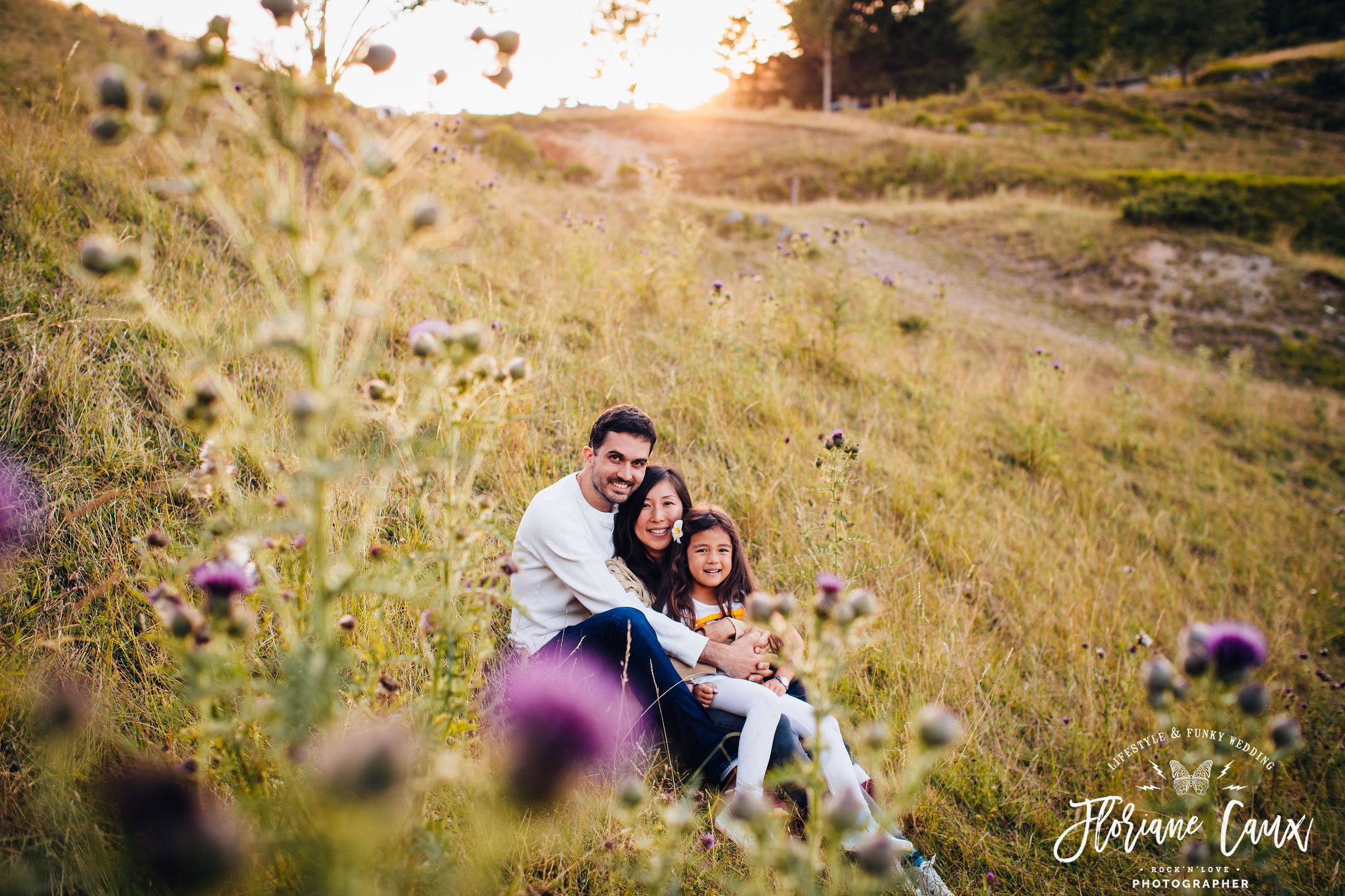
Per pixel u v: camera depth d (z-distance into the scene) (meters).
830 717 2.19
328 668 1.13
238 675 1.26
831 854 1.25
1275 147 26.69
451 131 5.97
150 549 1.87
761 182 21.50
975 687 2.90
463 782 1.44
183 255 3.70
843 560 3.21
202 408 1.19
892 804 2.32
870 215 16.69
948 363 7.16
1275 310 12.67
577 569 2.43
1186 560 4.74
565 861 1.75
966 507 4.45
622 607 2.32
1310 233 16.44
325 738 1.43
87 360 2.86
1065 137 26.81
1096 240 14.95
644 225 8.77
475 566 1.57
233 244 4.06
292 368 3.13
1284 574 4.84
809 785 1.32
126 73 0.93
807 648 1.35
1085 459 6.03
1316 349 11.59
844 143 24.41
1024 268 14.30
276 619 2.01
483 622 1.51
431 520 1.46
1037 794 2.61
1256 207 16.67
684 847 1.84
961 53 41.38
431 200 1.06
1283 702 3.41
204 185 0.99
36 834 1.49
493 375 1.44
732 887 1.63
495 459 3.19
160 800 1.11
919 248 15.09
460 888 1.27
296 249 1.04
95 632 2.04
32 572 2.13
